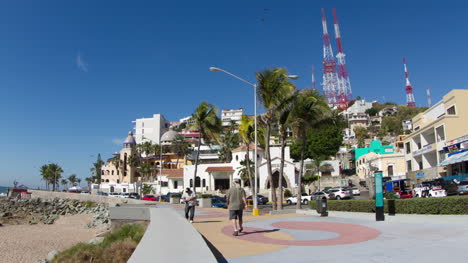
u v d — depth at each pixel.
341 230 13.27
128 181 105.88
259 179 65.88
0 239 33.69
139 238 14.35
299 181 26.02
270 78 26.31
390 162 66.44
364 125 168.62
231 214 12.23
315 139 83.19
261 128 35.03
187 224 12.09
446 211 15.55
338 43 173.12
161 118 141.62
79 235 36.84
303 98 26.41
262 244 10.34
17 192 94.19
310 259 8.13
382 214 15.83
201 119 42.53
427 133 49.53
